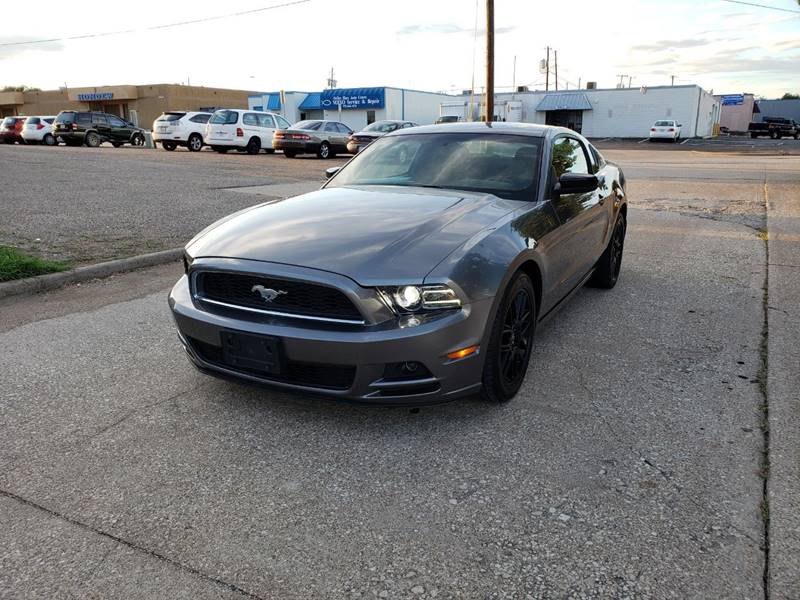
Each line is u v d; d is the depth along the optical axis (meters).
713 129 61.12
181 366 3.76
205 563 2.12
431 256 2.78
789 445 2.83
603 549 2.17
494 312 2.90
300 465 2.71
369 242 2.88
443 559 2.13
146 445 2.87
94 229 7.61
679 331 4.38
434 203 3.45
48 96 60.69
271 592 1.99
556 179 3.96
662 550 2.16
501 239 3.07
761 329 4.41
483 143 4.18
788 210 9.97
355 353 2.64
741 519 2.32
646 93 48.62
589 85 54.16
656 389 3.44
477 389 2.94
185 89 54.97
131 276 5.86
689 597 1.96
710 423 3.05
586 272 4.67
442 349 2.71
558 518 2.34
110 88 55.25
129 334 4.29
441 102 51.62
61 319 4.61
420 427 3.03
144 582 2.03
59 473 2.64
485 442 2.89
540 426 3.03
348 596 1.97
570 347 4.09
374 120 46.69
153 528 2.29
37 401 3.29
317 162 20.28
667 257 6.76
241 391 3.42
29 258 5.58
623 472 2.64
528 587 2.01
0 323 4.52
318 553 2.17
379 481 2.59
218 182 12.94
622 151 31.80
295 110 49.50
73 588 2.00
